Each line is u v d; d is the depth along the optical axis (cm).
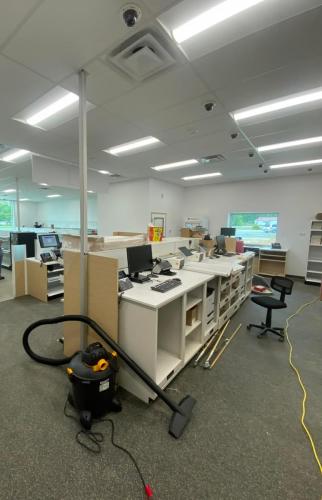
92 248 220
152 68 188
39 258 409
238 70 190
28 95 232
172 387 194
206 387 195
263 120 284
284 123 290
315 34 152
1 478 120
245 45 163
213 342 269
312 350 259
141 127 305
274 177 633
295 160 462
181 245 366
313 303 416
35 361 221
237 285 363
